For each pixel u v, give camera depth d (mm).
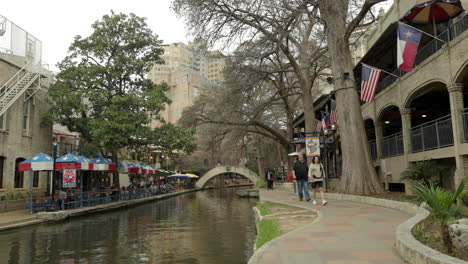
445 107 21297
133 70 26219
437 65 13836
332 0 15484
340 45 17141
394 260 5168
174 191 47750
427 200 5949
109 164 23453
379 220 8961
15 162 21656
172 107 93062
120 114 24156
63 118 24797
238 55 21953
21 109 22406
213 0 19375
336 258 5379
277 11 17469
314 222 8852
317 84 41219
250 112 31453
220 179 85562
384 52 20000
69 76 24578
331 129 22766
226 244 10609
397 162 18188
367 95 15883
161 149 28891
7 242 11344
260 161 54875
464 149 12133
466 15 13070
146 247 10352
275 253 5801
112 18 25734
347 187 15992
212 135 35094
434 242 5918
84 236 12453
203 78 95250
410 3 18516
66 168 18766
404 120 17203
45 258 9078
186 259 8750
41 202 19344
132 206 26516
